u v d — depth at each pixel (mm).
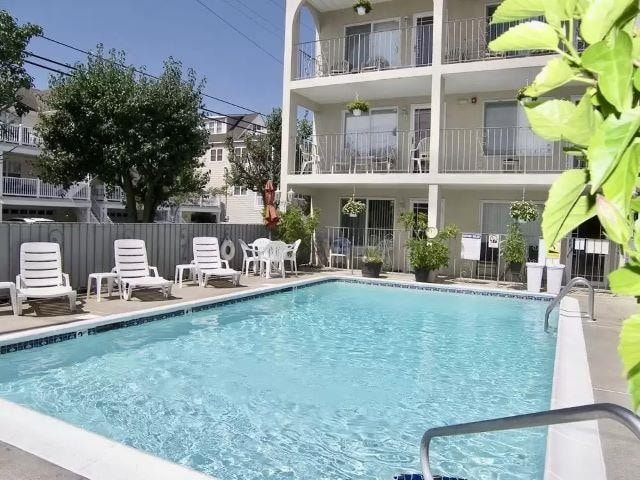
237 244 14359
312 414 4777
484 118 14352
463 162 14445
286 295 11383
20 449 3186
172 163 15906
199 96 16672
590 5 772
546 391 5531
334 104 16562
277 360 6555
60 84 15383
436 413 4859
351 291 12219
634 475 2885
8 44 12320
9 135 24000
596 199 702
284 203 15328
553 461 3047
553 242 750
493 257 14109
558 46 830
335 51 16266
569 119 783
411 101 15398
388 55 15477
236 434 4301
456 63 12789
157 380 5605
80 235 9758
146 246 11398
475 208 14555
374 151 15898
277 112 28469
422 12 15000
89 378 5605
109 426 4379
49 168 16234
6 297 8203
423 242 12828
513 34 859
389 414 4820
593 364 5293
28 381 5449
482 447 4047
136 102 14953
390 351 7133
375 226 16156
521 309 10305
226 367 6172
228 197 36219
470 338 7977
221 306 9508
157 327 7910
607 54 712
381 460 3879
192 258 12758
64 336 6457
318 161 16516
